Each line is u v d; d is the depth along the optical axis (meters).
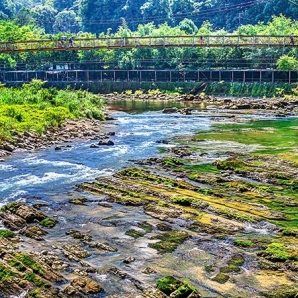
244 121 52.06
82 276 14.63
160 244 17.02
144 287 14.03
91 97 64.94
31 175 26.67
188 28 146.62
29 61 121.12
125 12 190.00
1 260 15.20
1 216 19.44
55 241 17.31
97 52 116.69
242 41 88.75
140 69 111.50
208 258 15.97
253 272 15.01
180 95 92.44
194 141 38.16
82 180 25.48
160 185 24.05
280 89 85.19
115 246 16.92
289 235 17.83
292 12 143.38
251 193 22.83
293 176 25.39
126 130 45.53
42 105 48.81
